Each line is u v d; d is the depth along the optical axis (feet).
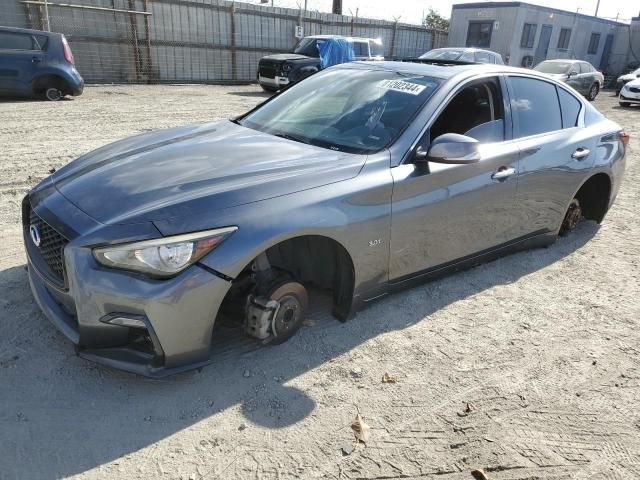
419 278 11.57
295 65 51.47
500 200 12.48
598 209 17.22
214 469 7.32
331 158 10.02
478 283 13.46
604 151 15.64
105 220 7.96
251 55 66.18
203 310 8.11
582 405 9.18
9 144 23.98
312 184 9.23
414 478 7.42
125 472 7.16
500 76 12.81
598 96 74.54
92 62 53.06
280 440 7.91
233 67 64.59
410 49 87.10
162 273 7.73
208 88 56.49
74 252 7.79
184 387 8.80
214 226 8.07
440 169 10.90
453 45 90.79
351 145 10.69
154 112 35.65
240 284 9.30
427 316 11.69
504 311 12.19
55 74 38.11
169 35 57.62
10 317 10.28
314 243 10.30
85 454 7.40
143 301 7.66
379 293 10.84
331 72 13.67
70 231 7.99
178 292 7.79
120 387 8.71
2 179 18.78
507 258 15.11
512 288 13.35
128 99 42.22
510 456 7.93
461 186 11.37
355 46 56.85
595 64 105.81
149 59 56.70
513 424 8.60
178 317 7.91
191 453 7.55
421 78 11.95
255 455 7.60
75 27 51.08
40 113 32.53
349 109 11.69
